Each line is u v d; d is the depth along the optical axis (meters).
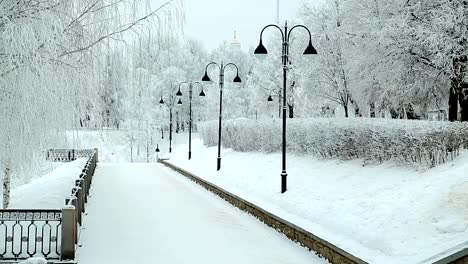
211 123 39.12
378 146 14.61
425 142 12.59
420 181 11.26
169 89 68.50
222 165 25.78
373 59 22.69
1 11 8.23
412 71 21.08
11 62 8.41
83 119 10.76
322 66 30.86
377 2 22.48
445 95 22.83
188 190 21.30
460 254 7.28
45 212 9.34
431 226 8.67
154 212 15.05
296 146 20.95
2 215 8.91
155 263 9.18
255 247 10.60
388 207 10.24
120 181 25.03
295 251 10.29
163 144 70.06
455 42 18.81
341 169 15.41
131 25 10.48
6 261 8.43
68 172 22.59
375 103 27.58
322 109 38.53
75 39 10.13
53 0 9.24
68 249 8.52
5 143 8.99
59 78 9.45
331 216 11.16
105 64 10.77
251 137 27.66
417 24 20.31
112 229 12.27
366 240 9.16
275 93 48.47
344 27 26.36
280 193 15.21
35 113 9.13
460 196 9.30
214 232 12.14
